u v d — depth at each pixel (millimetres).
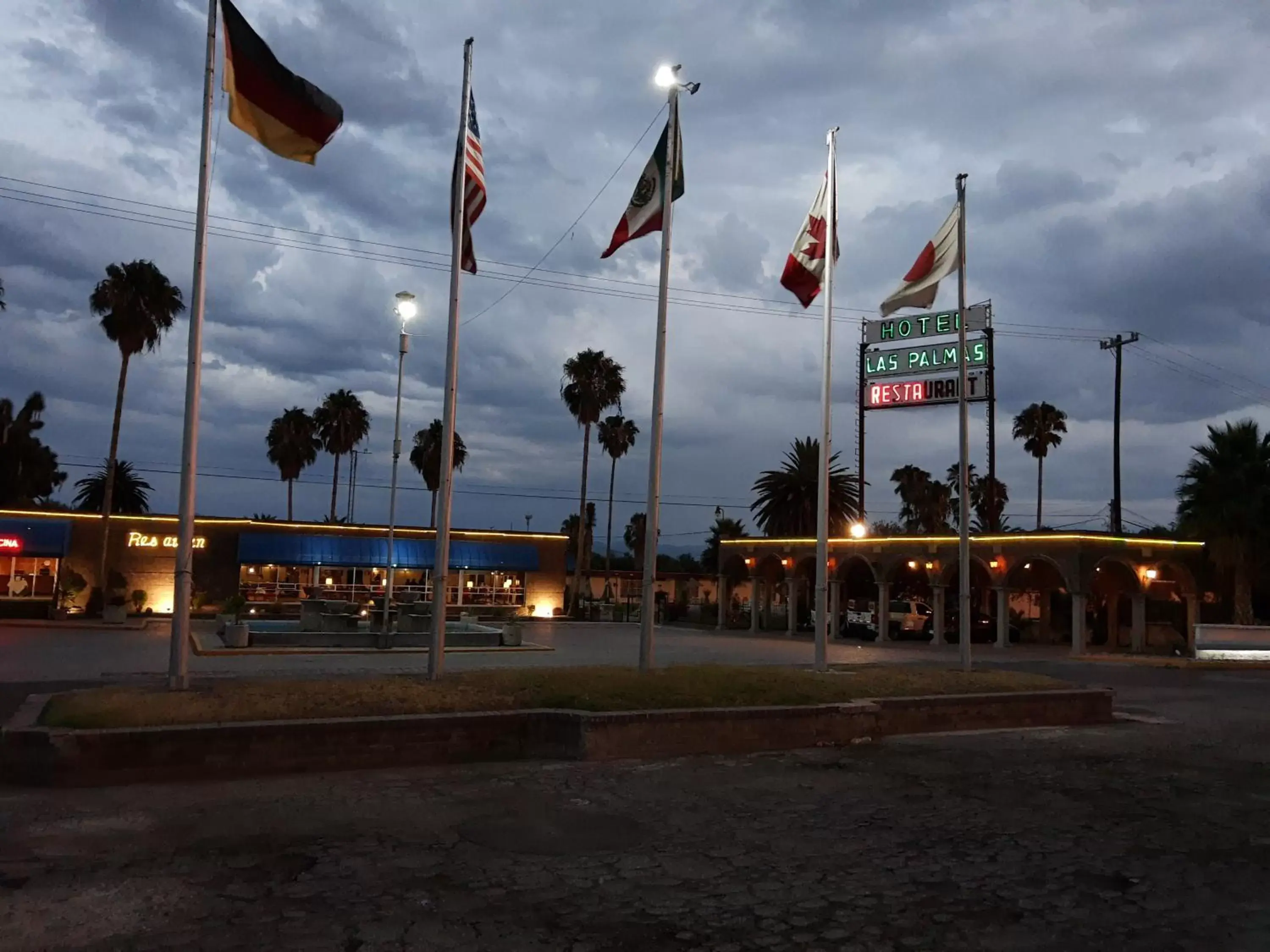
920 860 7348
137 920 5602
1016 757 12273
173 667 12219
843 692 14250
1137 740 14133
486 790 9438
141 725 9805
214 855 6957
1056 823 8633
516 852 7277
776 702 13320
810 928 5809
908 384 39969
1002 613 36625
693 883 6629
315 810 8422
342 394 67500
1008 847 7773
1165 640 37719
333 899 6070
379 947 5289
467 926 5672
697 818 8555
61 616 39344
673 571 88938
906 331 39719
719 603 48812
